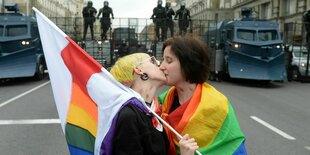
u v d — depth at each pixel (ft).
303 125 31.42
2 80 68.13
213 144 8.26
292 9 179.73
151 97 8.36
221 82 68.64
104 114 7.95
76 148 8.40
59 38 8.75
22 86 59.16
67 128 8.52
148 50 76.54
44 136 25.85
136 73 8.30
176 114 8.49
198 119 8.25
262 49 63.41
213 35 73.61
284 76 64.64
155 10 80.94
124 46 78.74
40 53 69.56
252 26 64.80
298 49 77.05
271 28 64.69
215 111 8.32
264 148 23.76
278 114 36.47
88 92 8.40
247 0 234.99
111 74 8.44
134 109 7.50
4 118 32.32
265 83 69.87
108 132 7.48
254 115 35.45
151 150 7.48
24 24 63.16
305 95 52.44
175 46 8.39
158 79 8.36
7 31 62.23
